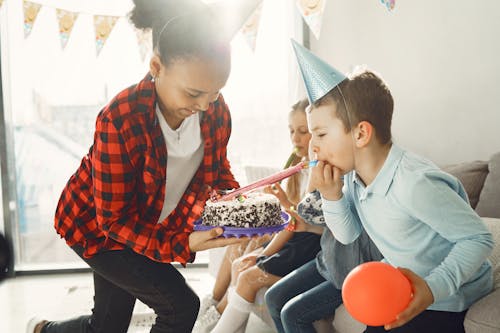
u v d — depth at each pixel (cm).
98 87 317
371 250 145
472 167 192
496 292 110
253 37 232
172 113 124
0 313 246
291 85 321
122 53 315
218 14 109
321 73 112
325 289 155
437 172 108
